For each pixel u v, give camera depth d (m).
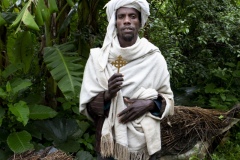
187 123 4.32
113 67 2.76
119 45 2.77
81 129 4.60
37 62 4.97
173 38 5.36
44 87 5.11
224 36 5.34
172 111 2.90
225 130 4.47
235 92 5.52
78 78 4.19
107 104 2.78
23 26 4.39
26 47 4.66
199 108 4.63
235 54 5.74
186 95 5.46
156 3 5.91
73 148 4.31
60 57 4.36
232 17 5.49
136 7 2.72
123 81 2.72
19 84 4.25
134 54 2.74
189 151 4.25
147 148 2.76
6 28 4.72
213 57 5.82
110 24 2.79
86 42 4.93
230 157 4.44
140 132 2.77
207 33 5.39
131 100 2.75
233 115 4.59
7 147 4.20
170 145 4.25
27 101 4.49
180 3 5.79
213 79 5.63
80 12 5.09
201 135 4.33
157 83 2.82
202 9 5.52
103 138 2.75
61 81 4.16
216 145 4.60
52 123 4.51
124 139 2.73
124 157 2.75
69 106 4.49
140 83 2.75
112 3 2.76
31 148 4.03
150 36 5.12
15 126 4.36
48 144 4.48
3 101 4.23
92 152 4.53
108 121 2.75
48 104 4.92
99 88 2.76
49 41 4.85
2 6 4.79
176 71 5.00
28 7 3.92
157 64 2.81
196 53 5.80
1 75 4.50
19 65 4.44
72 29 5.23
